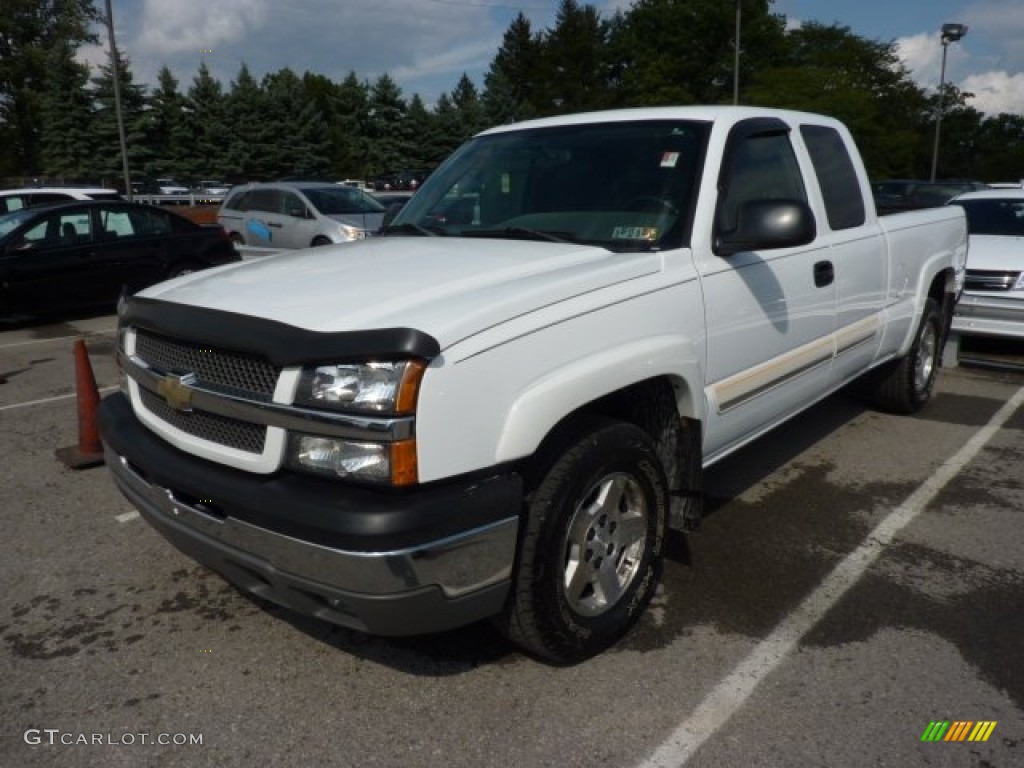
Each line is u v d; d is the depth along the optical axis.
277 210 16.16
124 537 4.23
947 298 6.29
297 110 59.53
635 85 58.03
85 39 59.19
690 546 4.03
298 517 2.41
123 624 3.41
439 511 2.41
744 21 54.78
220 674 3.06
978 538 4.11
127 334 3.20
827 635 3.27
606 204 3.59
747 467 5.09
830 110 40.44
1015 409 6.34
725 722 2.76
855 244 4.62
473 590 2.56
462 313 2.55
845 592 3.59
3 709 2.88
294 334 2.46
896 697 2.88
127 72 46.19
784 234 3.22
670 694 2.91
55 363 8.56
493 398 2.54
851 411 6.25
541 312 2.72
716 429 3.60
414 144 63.03
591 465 2.83
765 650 3.16
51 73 45.38
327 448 2.44
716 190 3.52
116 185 46.75
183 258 11.98
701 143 3.62
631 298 3.02
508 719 2.79
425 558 2.41
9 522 4.43
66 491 4.86
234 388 2.64
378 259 3.26
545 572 2.76
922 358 6.06
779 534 4.16
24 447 5.70
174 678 3.04
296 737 2.72
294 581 2.52
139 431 3.09
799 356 4.15
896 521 4.31
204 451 2.73
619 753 2.62
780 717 2.79
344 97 68.44
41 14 58.28
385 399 2.36
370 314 2.55
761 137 3.96
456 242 3.53
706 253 3.41
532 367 2.65
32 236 10.48
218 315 2.67
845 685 2.95
